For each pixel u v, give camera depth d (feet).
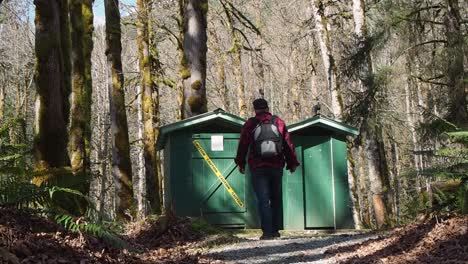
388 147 111.34
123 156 55.77
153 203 65.10
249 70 100.83
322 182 37.96
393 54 66.13
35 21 28.04
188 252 24.82
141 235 28.86
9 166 22.63
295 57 99.35
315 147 38.17
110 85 56.65
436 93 69.36
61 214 20.03
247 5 82.99
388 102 67.26
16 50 99.86
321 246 25.68
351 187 78.79
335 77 75.92
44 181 22.76
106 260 18.83
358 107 63.57
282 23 89.15
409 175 23.18
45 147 27.30
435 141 55.62
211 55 92.22
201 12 44.42
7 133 25.14
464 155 22.88
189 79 44.14
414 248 20.52
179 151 36.88
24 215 20.02
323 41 77.15
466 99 56.90
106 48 57.11
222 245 27.78
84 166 48.32
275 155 29.32
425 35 66.33
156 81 72.54
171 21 73.87
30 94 104.99
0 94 98.58
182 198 36.55
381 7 63.21
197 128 37.32
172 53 83.92
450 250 19.07
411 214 27.78
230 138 37.29
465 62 58.65
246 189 37.11
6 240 17.11
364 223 89.35
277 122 29.78
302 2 91.56
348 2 82.43
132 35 79.05
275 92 127.54
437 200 26.07
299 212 37.68
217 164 37.06
